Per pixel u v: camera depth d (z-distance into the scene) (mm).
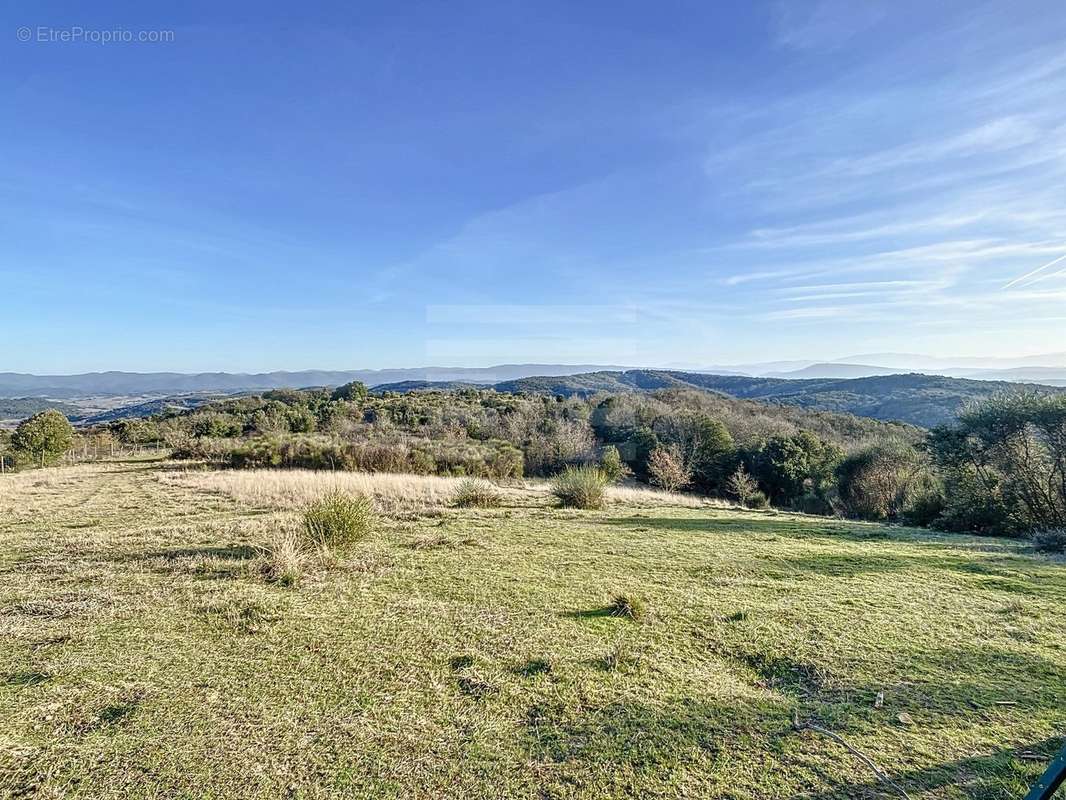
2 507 9828
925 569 6121
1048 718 2799
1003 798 2172
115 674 3264
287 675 3283
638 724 2775
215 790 2262
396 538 7422
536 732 2709
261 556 5879
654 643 3826
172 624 4059
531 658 3559
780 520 10906
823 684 3213
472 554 6508
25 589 4828
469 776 2369
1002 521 9852
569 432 30188
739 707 2947
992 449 11102
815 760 2463
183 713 2848
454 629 4051
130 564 5676
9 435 25516
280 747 2562
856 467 19719
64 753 2496
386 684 3188
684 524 9484
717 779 2340
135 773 2363
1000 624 4223
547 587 5176
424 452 19109
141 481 14500
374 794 2248
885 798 2195
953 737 2633
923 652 3672
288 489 12523
